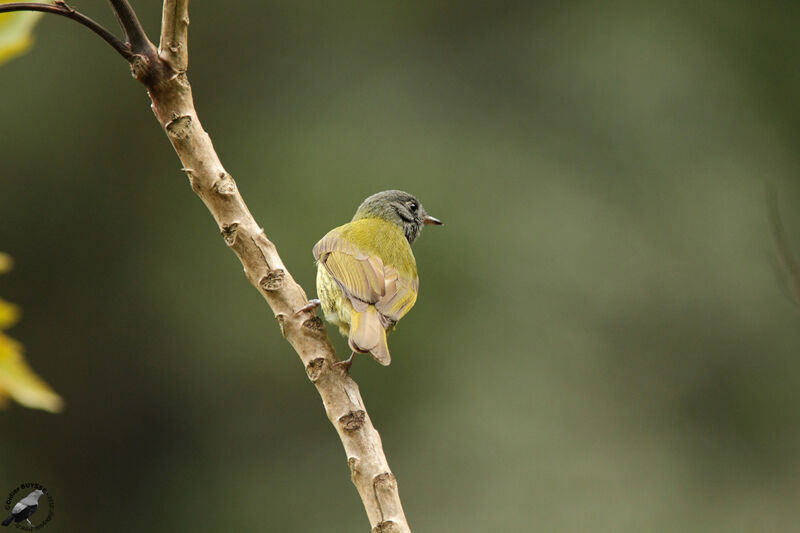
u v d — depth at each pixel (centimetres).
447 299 1595
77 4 1719
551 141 1884
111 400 1638
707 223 1792
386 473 395
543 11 1983
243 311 1656
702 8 1992
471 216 1722
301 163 1769
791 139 1886
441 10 1964
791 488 1570
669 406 1619
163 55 410
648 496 1527
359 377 1523
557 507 1493
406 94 1898
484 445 1525
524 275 1677
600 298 1678
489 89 1930
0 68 1684
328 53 1909
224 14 1866
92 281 1681
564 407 1565
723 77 1927
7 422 1597
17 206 1670
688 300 1714
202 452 1603
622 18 1966
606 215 1789
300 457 1590
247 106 1847
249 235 422
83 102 1714
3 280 1641
